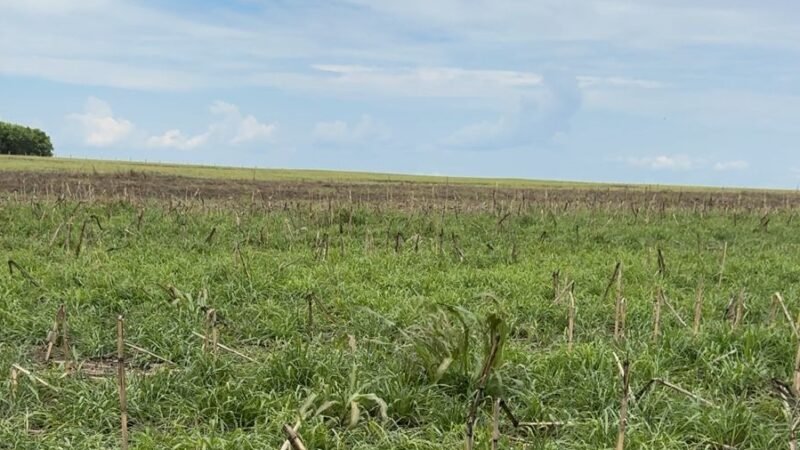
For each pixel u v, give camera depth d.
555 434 4.72
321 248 10.63
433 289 8.77
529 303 7.86
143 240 11.61
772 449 4.44
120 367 4.16
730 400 5.19
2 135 70.94
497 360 5.12
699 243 13.09
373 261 10.31
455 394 5.22
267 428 4.55
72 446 4.39
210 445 4.30
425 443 4.40
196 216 14.59
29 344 6.55
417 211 16.89
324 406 4.61
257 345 6.75
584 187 44.41
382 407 4.66
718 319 7.46
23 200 16.78
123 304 7.55
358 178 43.78
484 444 4.30
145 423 4.87
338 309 7.62
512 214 16.64
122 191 22.86
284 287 8.35
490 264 10.69
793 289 8.98
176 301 7.15
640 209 19.33
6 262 9.40
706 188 55.41
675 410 4.88
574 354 5.85
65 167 36.88
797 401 4.45
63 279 8.45
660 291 6.62
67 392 5.10
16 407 4.91
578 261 10.93
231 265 9.22
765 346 6.21
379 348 6.20
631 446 4.42
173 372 5.47
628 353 5.57
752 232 15.67
